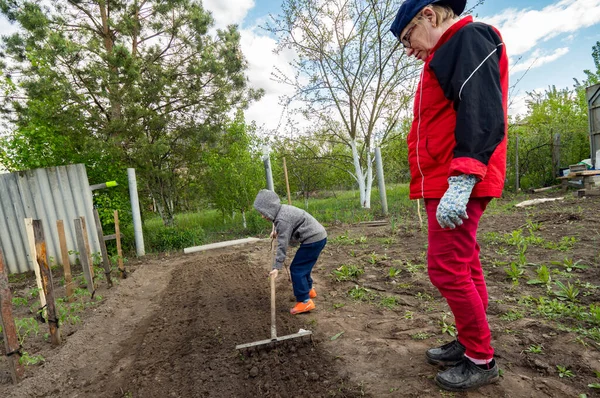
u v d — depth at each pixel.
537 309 3.18
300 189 15.05
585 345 2.52
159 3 9.20
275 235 4.20
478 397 2.07
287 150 13.16
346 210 11.53
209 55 9.38
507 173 13.50
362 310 3.71
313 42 11.40
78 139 8.45
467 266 2.06
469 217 1.96
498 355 2.50
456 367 2.19
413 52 2.12
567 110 15.58
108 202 8.13
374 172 13.98
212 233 10.36
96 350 3.78
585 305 3.20
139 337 3.97
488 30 1.85
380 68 11.15
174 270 6.66
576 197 9.02
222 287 5.03
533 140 13.30
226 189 10.48
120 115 8.85
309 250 3.77
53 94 7.69
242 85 10.33
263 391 2.53
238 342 3.28
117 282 6.00
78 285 6.06
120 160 8.83
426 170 2.10
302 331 3.13
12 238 7.65
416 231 7.23
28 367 3.43
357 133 12.56
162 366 3.15
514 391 2.10
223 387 2.63
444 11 1.93
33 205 7.68
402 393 2.21
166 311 4.55
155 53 9.81
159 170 9.17
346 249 6.45
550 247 4.95
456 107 1.88
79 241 5.11
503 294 3.64
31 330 4.25
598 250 4.57
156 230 9.98
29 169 7.70
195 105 9.98
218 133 10.06
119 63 7.91
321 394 2.37
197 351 3.22
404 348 2.76
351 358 2.74
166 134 9.97
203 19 9.36
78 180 7.82
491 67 1.75
